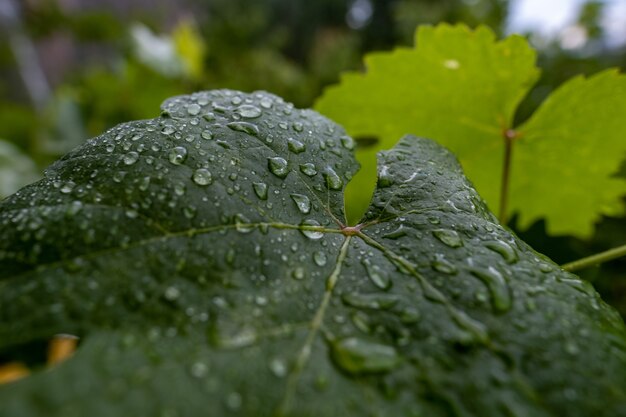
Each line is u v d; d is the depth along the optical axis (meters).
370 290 0.08
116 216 0.08
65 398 0.06
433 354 0.07
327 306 0.08
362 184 0.17
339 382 0.07
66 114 0.44
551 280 0.08
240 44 0.80
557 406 0.07
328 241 0.09
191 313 0.07
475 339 0.07
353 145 0.11
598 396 0.07
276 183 0.09
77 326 0.07
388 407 0.06
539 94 0.34
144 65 0.41
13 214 0.08
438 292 0.08
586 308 0.08
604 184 0.16
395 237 0.09
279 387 0.06
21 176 0.36
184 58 0.45
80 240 0.08
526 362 0.07
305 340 0.07
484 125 0.15
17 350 0.12
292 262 0.08
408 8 0.52
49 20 0.66
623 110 0.14
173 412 0.06
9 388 0.06
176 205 0.08
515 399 0.07
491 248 0.09
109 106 0.45
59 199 0.08
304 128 0.11
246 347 0.07
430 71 0.14
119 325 0.07
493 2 0.42
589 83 0.13
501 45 0.13
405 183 0.10
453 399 0.07
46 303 0.07
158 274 0.07
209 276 0.08
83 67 0.80
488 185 0.17
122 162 0.09
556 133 0.15
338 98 0.16
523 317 0.07
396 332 0.07
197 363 0.06
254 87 0.62
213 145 0.09
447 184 0.10
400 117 0.16
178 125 0.10
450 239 0.09
